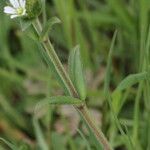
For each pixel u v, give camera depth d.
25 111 0.27
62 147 0.23
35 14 0.15
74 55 0.17
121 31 0.27
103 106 0.23
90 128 0.18
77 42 0.27
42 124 0.26
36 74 0.28
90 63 0.27
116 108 0.20
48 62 0.17
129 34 0.27
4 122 0.27
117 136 0.23
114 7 0.27
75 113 0.25
